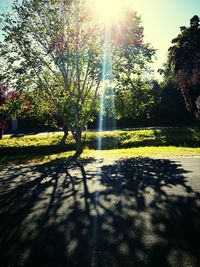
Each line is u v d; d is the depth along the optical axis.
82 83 21.64
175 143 24.25
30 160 18.55
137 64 20.97
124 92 21.98
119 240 5.79
